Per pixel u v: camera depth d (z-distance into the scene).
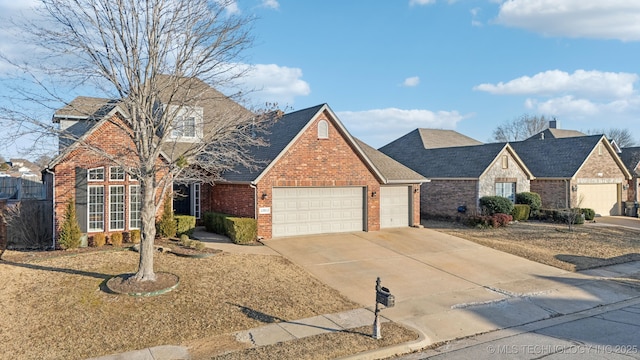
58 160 14.65
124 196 16.08
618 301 11.40
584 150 28.48
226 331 8.46
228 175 18.84
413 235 18.83
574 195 27.42
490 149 26.02
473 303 10.80
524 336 8.78
